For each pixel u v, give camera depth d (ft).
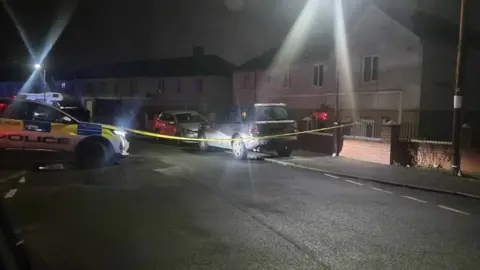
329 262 16.99
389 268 16.48
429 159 44.11
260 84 115.14
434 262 17.22
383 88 78.13
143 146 67.15
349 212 25.46
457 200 29.58
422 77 71.82
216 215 24.14
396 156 46.75
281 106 53.31
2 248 18.02
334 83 89.25
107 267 16.21
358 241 19.80
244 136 50.19
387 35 77.05
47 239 19.45
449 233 21.36
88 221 22.53
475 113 76.18
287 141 51.70
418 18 81.61
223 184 34.06
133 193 29.86
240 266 16.40
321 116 87.15
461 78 38.06
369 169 42.65
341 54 85.66
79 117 69.26
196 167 43.52
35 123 38.19
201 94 140.87
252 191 31.42
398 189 33.55
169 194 29.76
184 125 70.23
